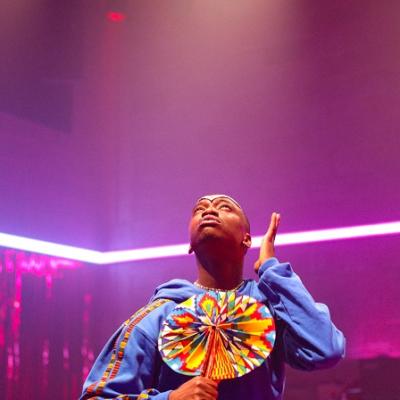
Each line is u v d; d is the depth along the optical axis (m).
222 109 7.57
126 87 7.93
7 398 6.80
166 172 7.72
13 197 7.16
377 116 6.88
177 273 7.55
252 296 2.34
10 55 7.45
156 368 2.18
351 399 6.29
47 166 7.48
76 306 7.51
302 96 7.22
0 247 7.05
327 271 6.78
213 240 2.33
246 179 7.34
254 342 2.15
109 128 7.89
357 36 7.04
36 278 7.25
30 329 7.11
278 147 7.25
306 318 2.19
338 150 6.98
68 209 7.59
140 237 7.71
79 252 7.61
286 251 6.97
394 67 6.87
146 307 2.29
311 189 7.02
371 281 6.61
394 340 6.41
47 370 7.14
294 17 7.32
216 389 1.96
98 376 2.15
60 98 7.73
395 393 6.18
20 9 7.58
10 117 7.27
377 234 6.67
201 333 2.17
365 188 6.80
